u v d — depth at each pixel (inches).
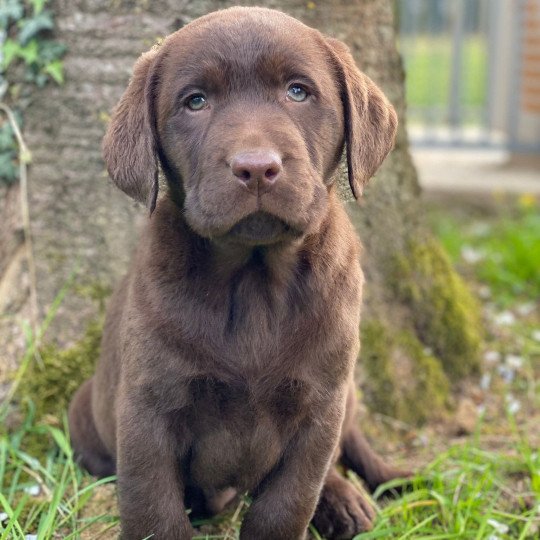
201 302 19.1
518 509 23.6
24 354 26.3
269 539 19.9
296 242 18.7
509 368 31.4
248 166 17.2
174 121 19.1
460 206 54.4
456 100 60.0
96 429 23.6
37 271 26.9
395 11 31.3
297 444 19.8
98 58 26.2
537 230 46.5
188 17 25.9
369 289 29.0
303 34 19.5
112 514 21.8
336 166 20.0
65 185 26.8
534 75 59.1
